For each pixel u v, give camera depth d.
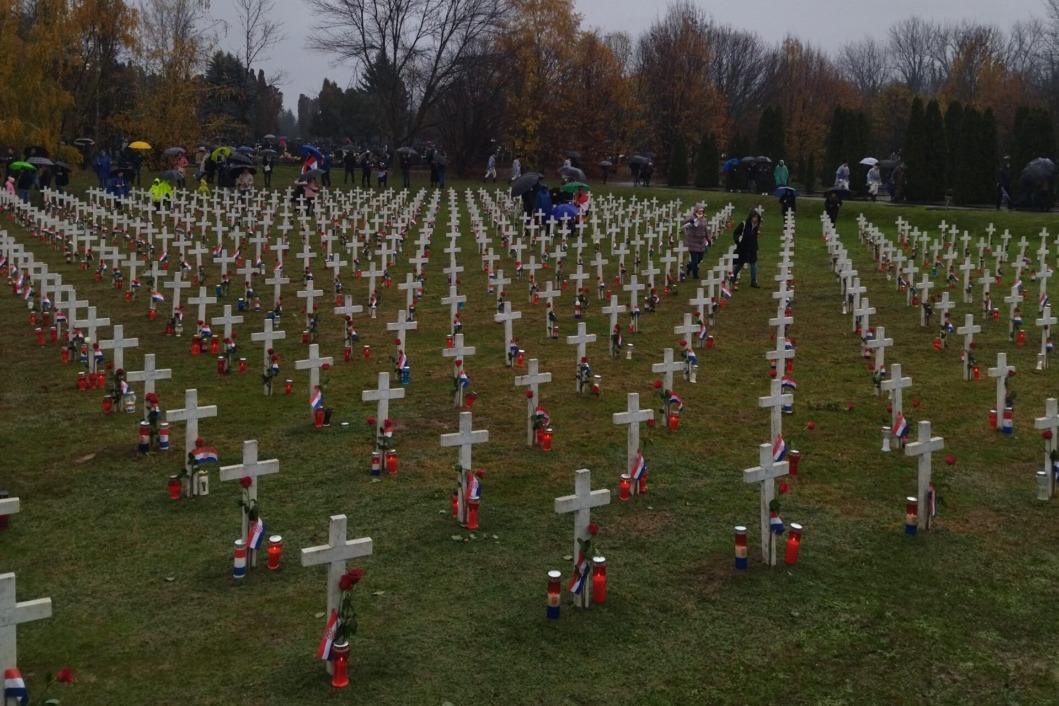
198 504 9.16
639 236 30.02
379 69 60.09
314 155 39.62
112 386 12.90
